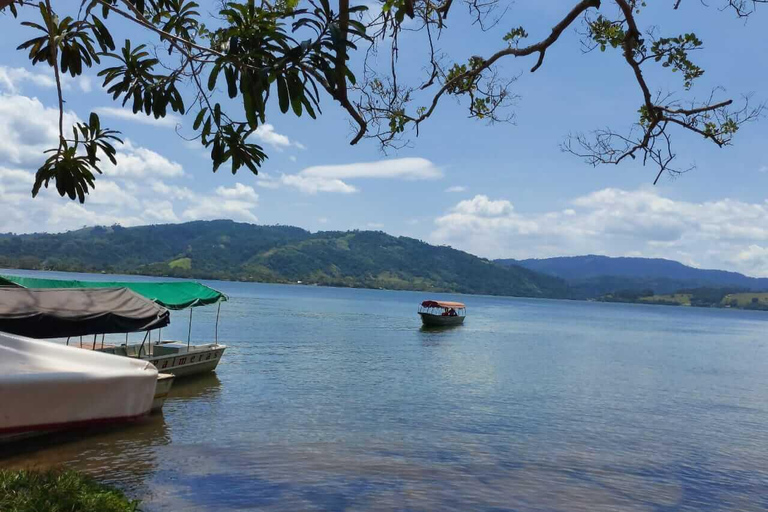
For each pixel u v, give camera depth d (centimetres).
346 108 432
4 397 1227
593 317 13312
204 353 2475
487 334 6438
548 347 5209
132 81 519
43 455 1328
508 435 1783
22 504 731
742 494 1344
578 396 2603
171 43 513
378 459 1454
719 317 19438
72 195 546
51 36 498
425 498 1201
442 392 2512
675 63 729
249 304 9919
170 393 2202
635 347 5750
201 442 1530
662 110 730
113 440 1493
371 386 2577
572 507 1203
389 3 480
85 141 532
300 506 1121
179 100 516
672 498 1295
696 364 4375
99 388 1370
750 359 4988
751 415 2328
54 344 1415
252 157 484
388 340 5031
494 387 2731
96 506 791
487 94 831
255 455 1438
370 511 1113
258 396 2217
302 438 1622
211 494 1161
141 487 1177
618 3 622
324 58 374
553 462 1514
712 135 731
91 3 504
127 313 1706
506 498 1230
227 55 390
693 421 2162
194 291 2469
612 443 1759
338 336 5128
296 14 382
